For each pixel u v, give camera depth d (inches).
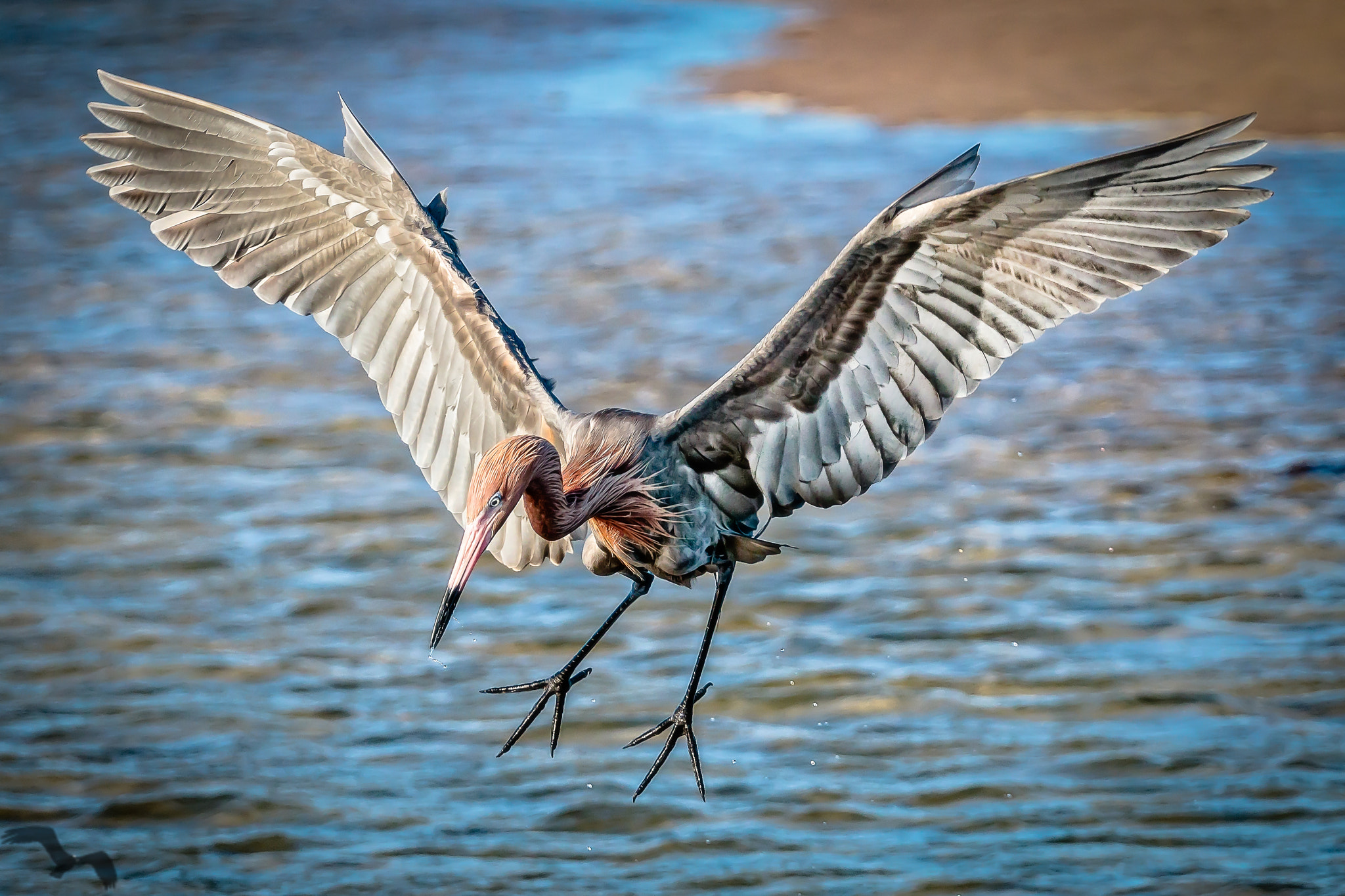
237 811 428.8
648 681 493.7
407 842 415.8
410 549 589.9
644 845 411.5
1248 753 438.9
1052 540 581.3
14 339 844.0
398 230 338.6
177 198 336.8
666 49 1831.9
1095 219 294.7
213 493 640.4
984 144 1296.8
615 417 329.1
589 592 557.9
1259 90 1425.9
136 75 1676.9
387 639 523.8
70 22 2022.6
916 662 496.4
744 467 327.6
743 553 334.0
